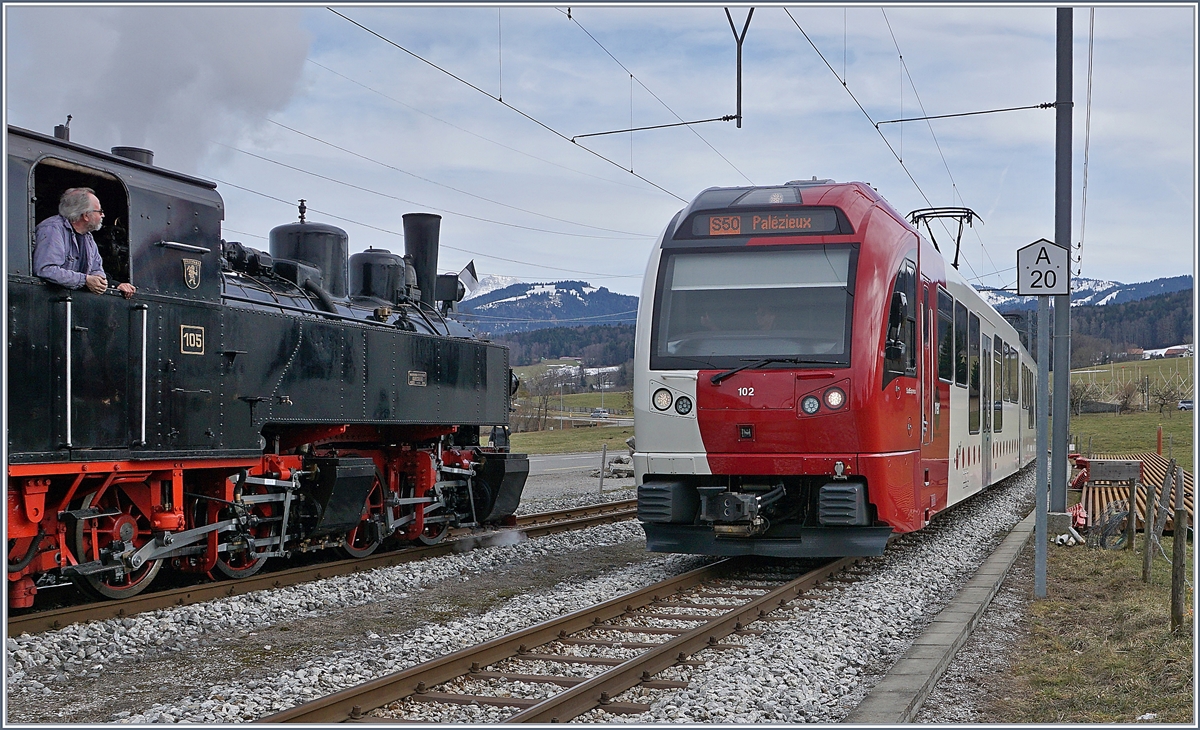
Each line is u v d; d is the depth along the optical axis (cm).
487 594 981
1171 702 602
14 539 721
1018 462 2178
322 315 1065
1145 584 1011
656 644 725
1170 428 4934
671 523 1045
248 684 624
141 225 816
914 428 1082
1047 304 951
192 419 856
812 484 1020
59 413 729
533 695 602
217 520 930
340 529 1073
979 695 639
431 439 1320
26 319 706
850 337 979
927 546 1270
